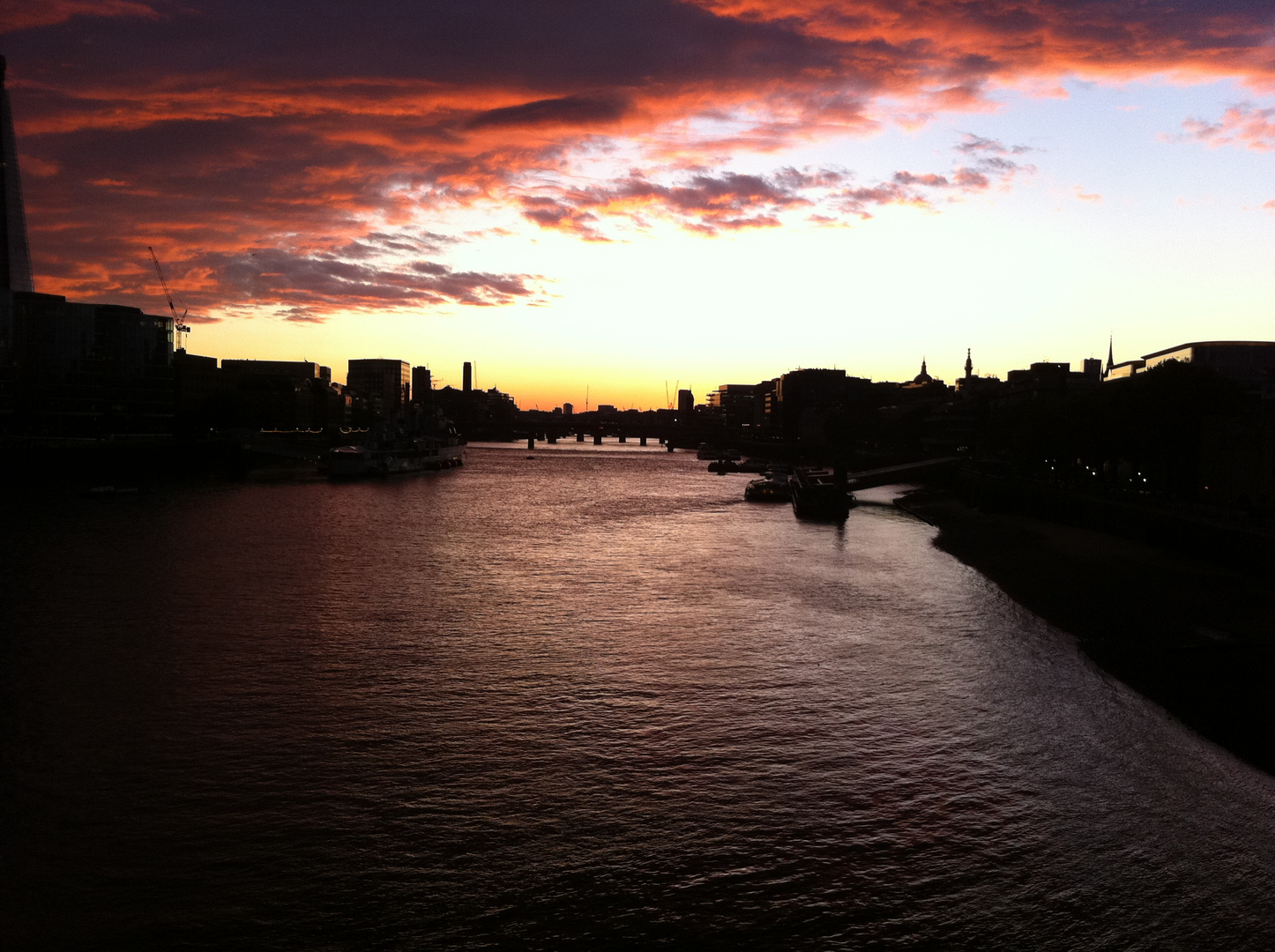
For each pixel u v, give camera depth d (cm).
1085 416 14312
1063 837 3919
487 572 10231
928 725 5209
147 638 7094
